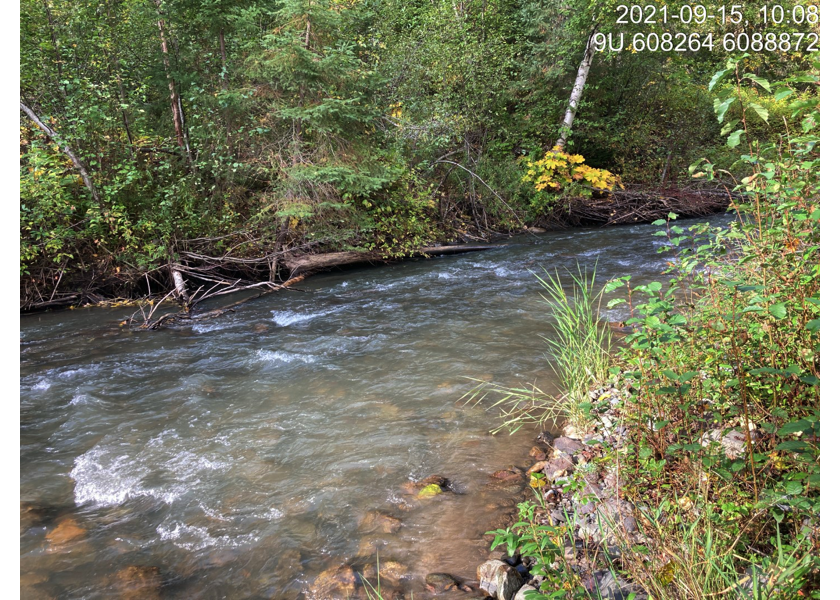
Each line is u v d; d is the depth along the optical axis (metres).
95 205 7.82
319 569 2.44
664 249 3.03
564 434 3.52
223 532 2.74
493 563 2.31
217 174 8.65
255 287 8.42
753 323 2.65
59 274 7.82
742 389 2.24
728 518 2.07
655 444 2.63
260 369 4.96
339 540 2.63
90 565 2.54
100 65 8.65
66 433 3.90
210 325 6.51
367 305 7.03
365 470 3.24
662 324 2.52
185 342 5.88
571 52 13.70
